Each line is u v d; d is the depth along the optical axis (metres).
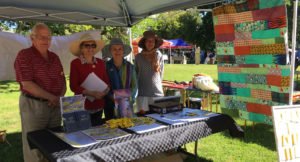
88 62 2.97
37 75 2.73
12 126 5.85
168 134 2.36
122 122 2.49
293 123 2.60
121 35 12.02
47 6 4.27
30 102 2.84
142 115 2.89
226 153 4.08
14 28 11.78
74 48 3.06
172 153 3.18
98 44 3.58
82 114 2.46
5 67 6.50
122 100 2.78
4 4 3.92
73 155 1.92
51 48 6.12
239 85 4.24
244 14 3.94
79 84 2.95
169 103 3.04
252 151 4.13
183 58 28.52
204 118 2.71
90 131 2.38
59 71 2.91
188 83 6.60
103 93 2.89
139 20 5.18
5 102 8.46
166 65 23.89
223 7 4.23
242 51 4.08
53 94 2.85
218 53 4.48
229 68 4.35
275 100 3.74
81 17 4.95
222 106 4.60
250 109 4.13
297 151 2.56
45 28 2.73
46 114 2.87
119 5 4.65
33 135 2.37
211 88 5.83
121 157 2.09
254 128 5.11
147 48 3.87
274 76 3.71
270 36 3.65
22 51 2.71
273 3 3.54
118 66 3.19
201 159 3.88
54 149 2.02
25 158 2.98
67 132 2.36
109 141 2.14
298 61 11.38
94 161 1.98
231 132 2.85
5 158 4.15
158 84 3.95
